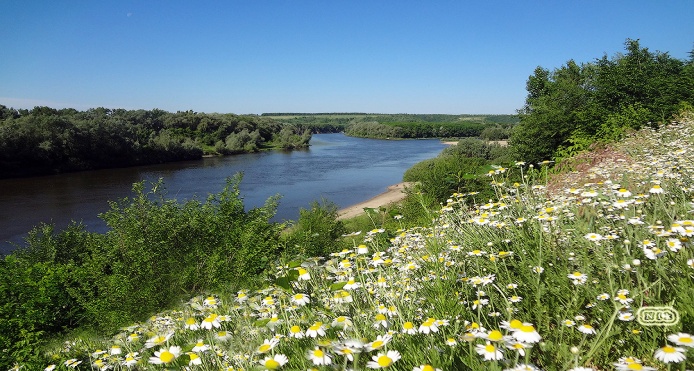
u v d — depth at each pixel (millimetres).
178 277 10586
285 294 2803
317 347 1755
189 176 47188
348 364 1711
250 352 2178
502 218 3176
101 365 2934
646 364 1672
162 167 57469
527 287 2389
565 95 22250
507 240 2811
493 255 2613
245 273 10219
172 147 66125
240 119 98188
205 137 83938
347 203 32594
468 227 3363
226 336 2350
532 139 21750
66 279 11289
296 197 34938
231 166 57969
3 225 25719
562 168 10469
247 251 11148
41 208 30344
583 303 2252
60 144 52062
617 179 4734
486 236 3047
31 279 10977
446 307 2205
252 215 13852
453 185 14305
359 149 88500
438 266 2748
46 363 5441
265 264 10039
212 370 2238
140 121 83938
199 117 92312
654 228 2357
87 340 4996
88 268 11508
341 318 2129
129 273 11016
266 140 97625
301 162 62625
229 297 3840
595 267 2406
